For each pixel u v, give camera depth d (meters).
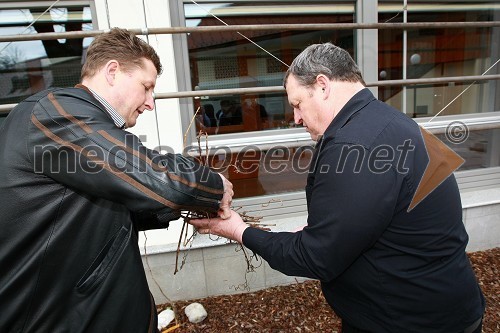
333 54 1.20
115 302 1.06
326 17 3.10
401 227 1.09
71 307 1.01
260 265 2.51
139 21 2.37
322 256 1.07
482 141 3.64
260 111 3.12
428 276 1.13
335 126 1.15
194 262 2.53
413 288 1.13
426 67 3.45
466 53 3.53
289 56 3.10
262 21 2.98
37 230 0.95
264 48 3.04
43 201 0.96
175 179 1.00
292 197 3.06
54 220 0.97
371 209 1.01
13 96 2.64
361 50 3.13
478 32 3.51
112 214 1.04
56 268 0.98
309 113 1.25
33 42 2.58
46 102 1.00
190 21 2.81
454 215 1.17
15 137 0.97
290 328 2.21
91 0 2.51
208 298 2.59
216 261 2.55
